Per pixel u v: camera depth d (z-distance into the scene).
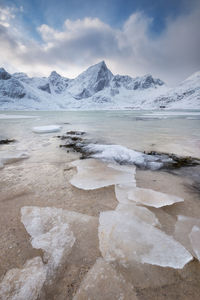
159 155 5.50
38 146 6.86
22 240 1.76
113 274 1.40
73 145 6.99
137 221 2.09
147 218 2.16
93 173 3.79
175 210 2.37
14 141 7.94
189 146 6.85
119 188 3.03
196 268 1.48
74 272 1.42
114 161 4.77
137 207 2.40
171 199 2.63
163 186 3.24
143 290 1.28
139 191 2.88
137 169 4.22
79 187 3.05
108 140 8.24
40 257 1.56
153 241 1.77
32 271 1.42
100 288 1.29
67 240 1.76
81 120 21.91
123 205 2.46
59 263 1.50
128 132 10.99
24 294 1.24
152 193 2.81
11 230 1.91
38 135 9.84
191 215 2.26
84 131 11.48
